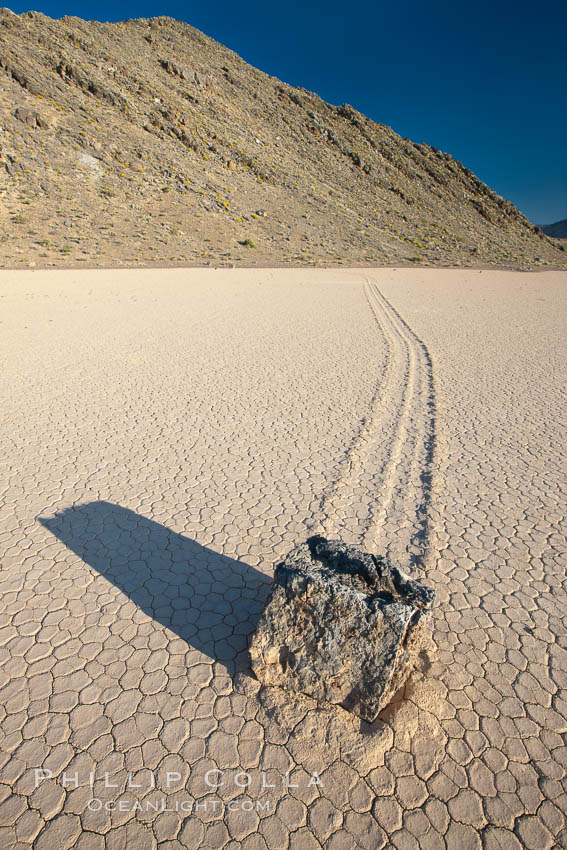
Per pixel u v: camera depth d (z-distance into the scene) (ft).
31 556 14.21
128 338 41.83
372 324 50.90
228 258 118.73
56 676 10.35
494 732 9.25
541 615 12.26
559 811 8.02
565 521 16.46
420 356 38.50
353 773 8.49
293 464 20.33
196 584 13.10
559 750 8.97
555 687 10.25
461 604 12.58
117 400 27.37
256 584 13.14
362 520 16.30
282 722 9.25
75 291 67.10
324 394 29.17
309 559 10.28
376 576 9.74
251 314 54.60
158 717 9.48
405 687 9.94
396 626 8.78
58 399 27.27
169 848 7.50
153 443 22.08
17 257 94.27
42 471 19.31
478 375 33.53
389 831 7.72
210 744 8.97
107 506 16.89
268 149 212.43
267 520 16.20
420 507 17.21
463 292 81.66
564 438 23.27
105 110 169.99
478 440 23.03
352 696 9.22
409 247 164.66
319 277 98.07
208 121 199.52
